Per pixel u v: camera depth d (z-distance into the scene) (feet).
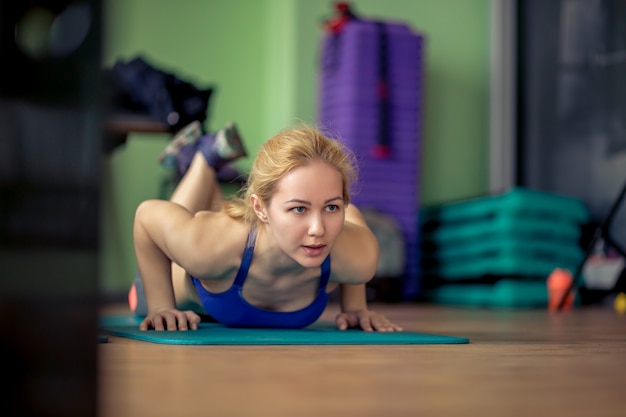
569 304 14.57
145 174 17.83
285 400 2.93
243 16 19.19
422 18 18.69
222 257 5.98
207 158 7.84
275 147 5.57
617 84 15.53
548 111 17.42
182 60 18.76
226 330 6.16
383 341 5.59
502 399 3.08
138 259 6.41
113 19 2.05
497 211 15.84
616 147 15.56
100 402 1.99
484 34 19.13
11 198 1.99
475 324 9.06
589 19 16.22
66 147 1.98
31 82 1.99
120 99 10.35
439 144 18.76
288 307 6.50
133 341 5.44
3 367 1.98
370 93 16.72
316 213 5.41
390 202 16.92
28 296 1.99
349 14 16.97
